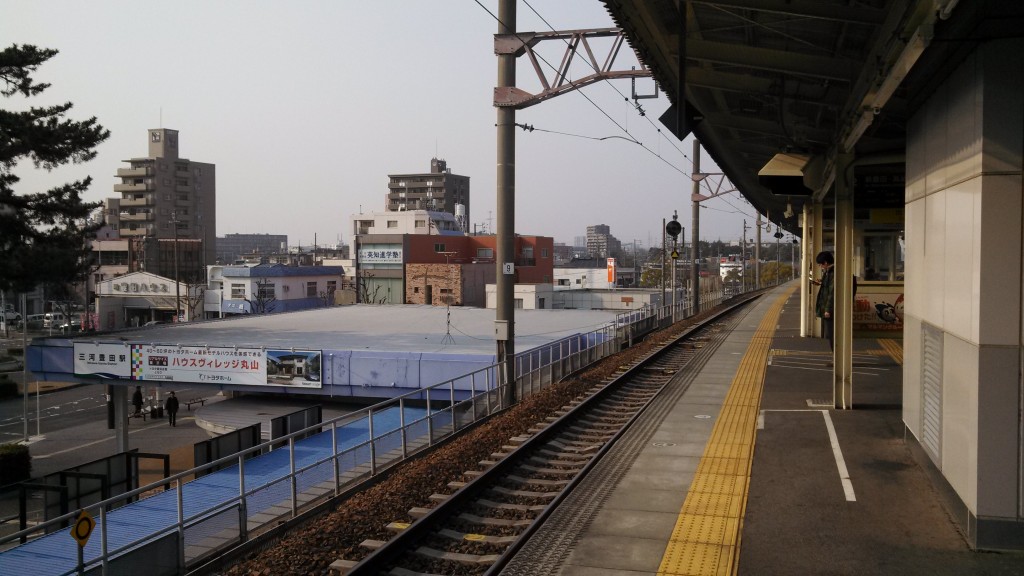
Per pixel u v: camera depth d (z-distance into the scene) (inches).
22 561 400.8
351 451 485.1
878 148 655.8
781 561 279.9
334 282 3225.9
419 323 1611.7
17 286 1195.3
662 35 534.0
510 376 700.7
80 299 3553.2
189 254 3946.9
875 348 866.1
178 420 1494.8
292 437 434.6
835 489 360.2
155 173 4650.6
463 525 345.1
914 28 277.6
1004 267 266.7
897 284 914.1
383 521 360.8
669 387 669.3
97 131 1237.7
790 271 5344.5
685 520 326.0
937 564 271.6
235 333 1421.0
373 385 1071.0
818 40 508.1
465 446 506.6
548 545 302.7
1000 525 277.0
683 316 1615.4
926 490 354.0
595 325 1475.1
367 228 4630.9
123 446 1220.5
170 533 350.9
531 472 431.5
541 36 660.7
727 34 544.7
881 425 486.3
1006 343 269.3
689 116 778.2
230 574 315.3
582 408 595.5
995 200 265.0
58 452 1258.0
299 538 346.9
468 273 2797.7
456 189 7032.5
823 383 655.1
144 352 1185.4
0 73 1195.9
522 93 671.1
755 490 363.6
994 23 249.8
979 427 275.9
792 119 717.9
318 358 1090.7
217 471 625.6
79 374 1214.9
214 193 4985.2
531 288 2356.1
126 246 3858.3
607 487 376.8
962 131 289.3
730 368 775.1
